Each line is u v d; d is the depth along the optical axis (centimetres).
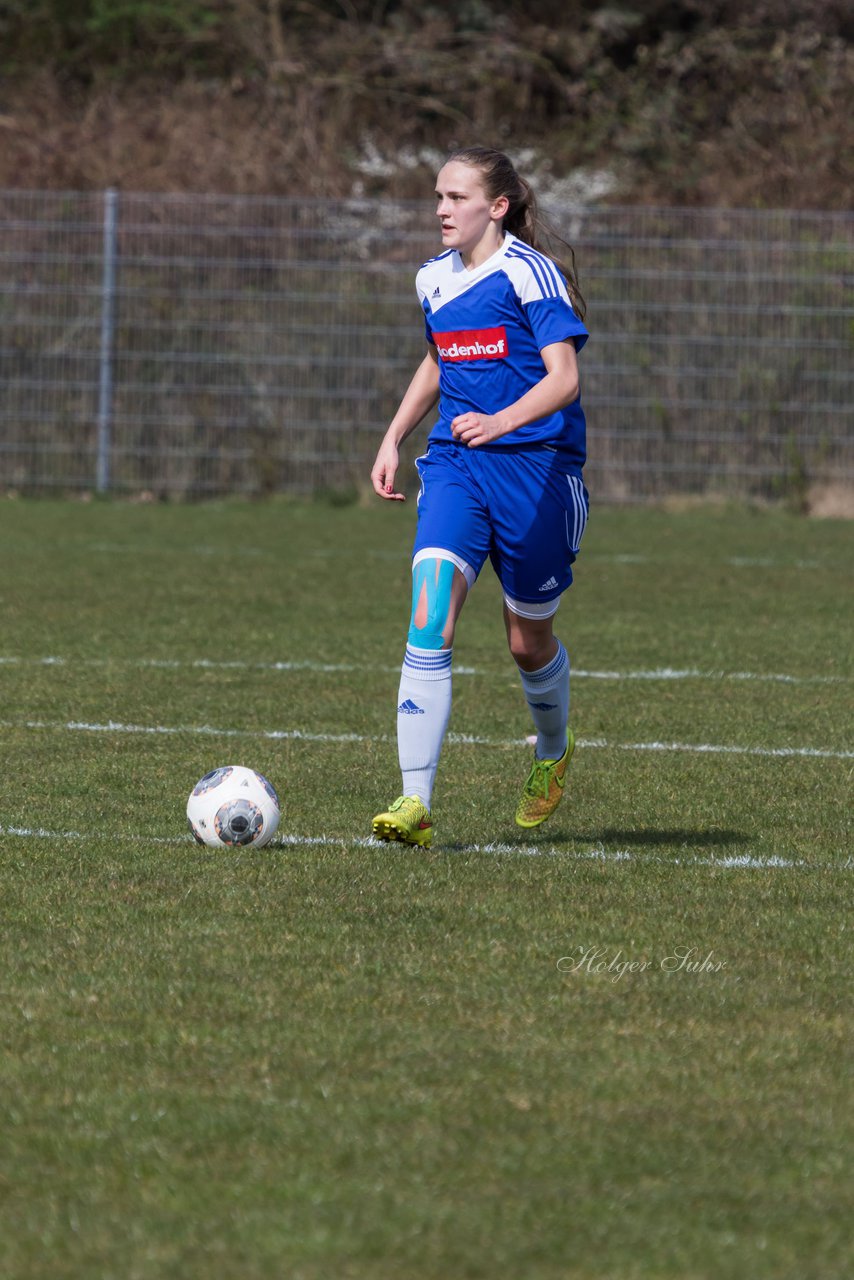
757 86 8569
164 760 2331
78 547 5197
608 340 6606
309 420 6738
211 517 6212
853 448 6575
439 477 1839
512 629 1895
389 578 4609
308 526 5978
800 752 2461
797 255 6525
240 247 6694
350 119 8300
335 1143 1062
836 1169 1035
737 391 6581
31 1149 1055
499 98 8950
